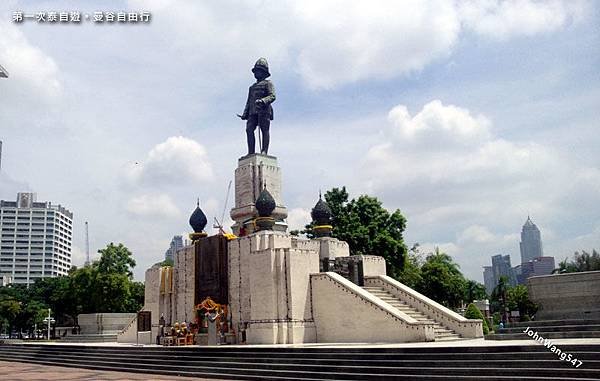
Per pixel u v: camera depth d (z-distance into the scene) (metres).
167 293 46.69
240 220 47.81
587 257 67.94
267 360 28.33
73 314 84.56
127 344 46.09
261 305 38.69
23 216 161.88
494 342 27.06
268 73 51.41
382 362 24.33
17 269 158.88
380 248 59.44
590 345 20.42
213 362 30.42
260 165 48.38
